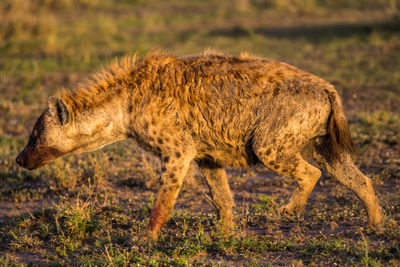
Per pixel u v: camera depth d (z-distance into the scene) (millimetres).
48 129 17312
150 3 70688
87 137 17453
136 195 22703
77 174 24703
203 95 16406
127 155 27172
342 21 58344
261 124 16094
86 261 15492
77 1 67625
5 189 23609
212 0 72312
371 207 16641
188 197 22219
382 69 41031
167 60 17297
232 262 15375
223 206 17719
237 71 16547
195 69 16812
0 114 33844
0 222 19703
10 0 60781
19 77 41625
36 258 16516
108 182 24047
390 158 25203
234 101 16281
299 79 16328
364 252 15180
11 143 28891
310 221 18656
